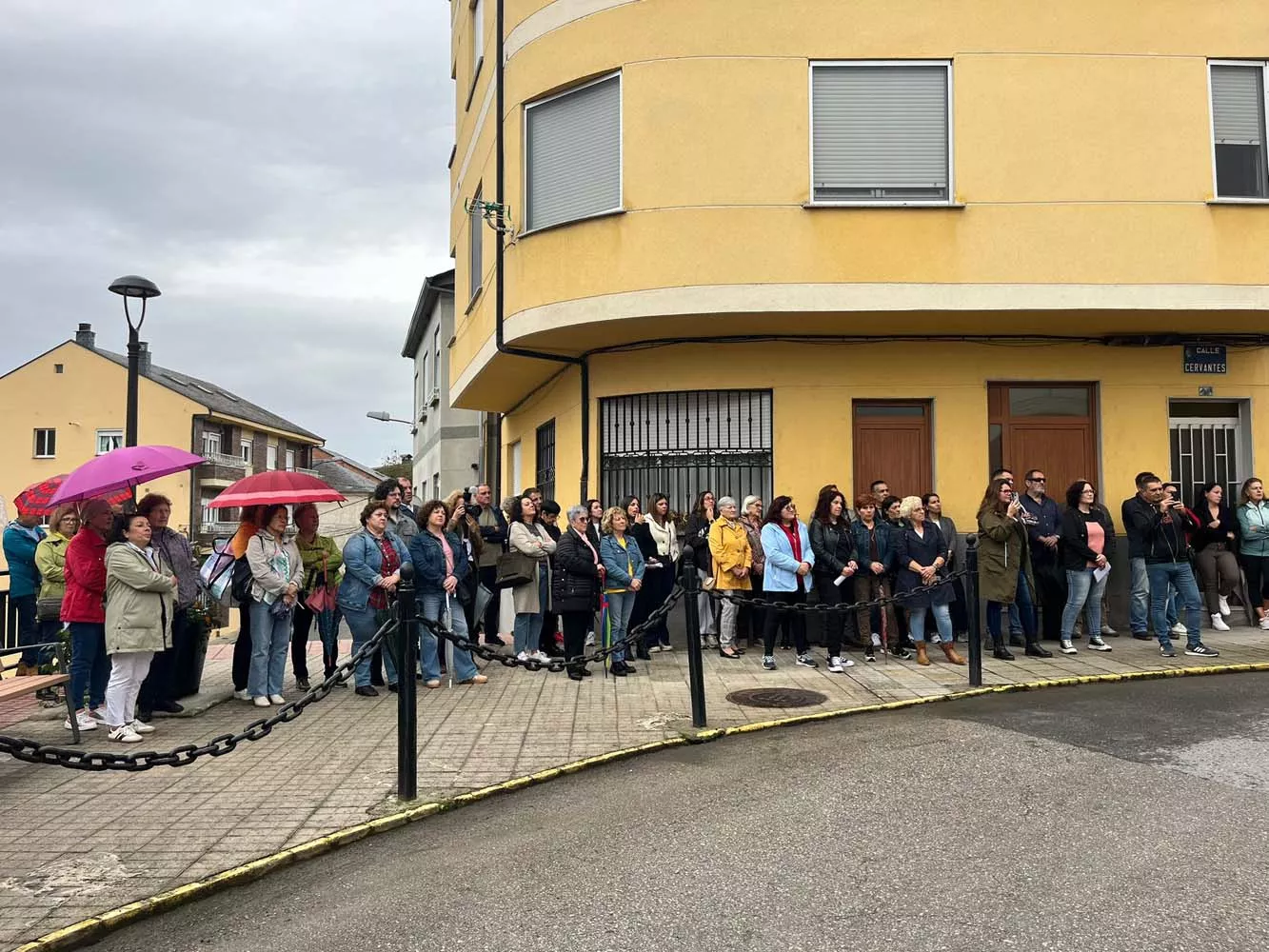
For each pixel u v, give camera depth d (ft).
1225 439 36.24
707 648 32.65
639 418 36.19
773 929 11.33
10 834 15.34
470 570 30.40
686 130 31.86
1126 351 35.12
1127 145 31.91
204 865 13.94
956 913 11.55
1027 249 31.42
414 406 92.02
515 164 36.04
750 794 16.74
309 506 27.32
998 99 31.86
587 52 33.55
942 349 34.71
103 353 161.48
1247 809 15.05
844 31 31.99
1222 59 32.55
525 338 34.60
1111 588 34.35
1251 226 31.96
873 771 17.81
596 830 15.20
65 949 11.73
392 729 21.97
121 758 13.91
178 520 155.02
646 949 10.95
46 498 27.37
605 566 28.12
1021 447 35.27
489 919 11.97
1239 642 31.40
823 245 31.30
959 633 33.63
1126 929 10.98
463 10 49.67
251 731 15.37
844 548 30.01
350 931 11.82
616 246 32.17
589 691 25.90
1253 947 10.49
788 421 34.32
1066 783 16.71
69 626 21.84
